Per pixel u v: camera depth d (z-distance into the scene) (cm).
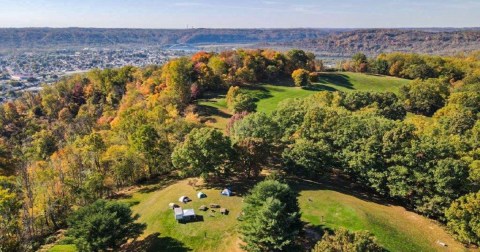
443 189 5441
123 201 6194
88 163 6906
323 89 14175
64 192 5969
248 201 4522
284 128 7562
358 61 18562
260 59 15175
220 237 4794
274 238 4053
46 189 5800
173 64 11838
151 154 7062
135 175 7119
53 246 5097
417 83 12938
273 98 12481
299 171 6275
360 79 16538
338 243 3425
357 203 5638
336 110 8069
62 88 16312
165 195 6034
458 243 4956
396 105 10388
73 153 7125
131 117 8294
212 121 9962
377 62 18200
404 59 18062
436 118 10125
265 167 6875
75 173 6619
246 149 6175
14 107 15412
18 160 8612
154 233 5006
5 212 4897
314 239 4584
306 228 4834
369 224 4959
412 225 5281
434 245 4825
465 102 10800
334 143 6719
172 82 11169
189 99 11494
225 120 10088
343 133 6706
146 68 16300
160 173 7425
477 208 4750
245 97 10219
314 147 6338
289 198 4481
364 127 6675
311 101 10044
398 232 4956
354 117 7175
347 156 6353
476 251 4797
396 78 17250
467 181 5434
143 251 4666
